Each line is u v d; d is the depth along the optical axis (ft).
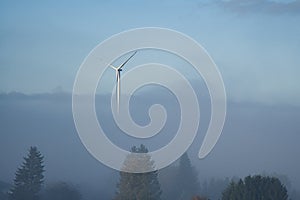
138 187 287.07
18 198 323.37
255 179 233.76
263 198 225.97
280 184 233.14
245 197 227.61
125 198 287.07
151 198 286.87
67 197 328.08
